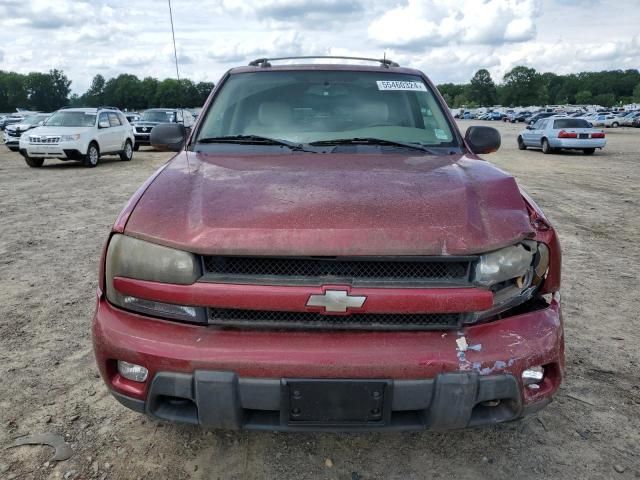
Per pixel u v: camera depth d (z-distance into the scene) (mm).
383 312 1788
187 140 2959
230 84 3250
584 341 3443
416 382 1794
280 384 1785
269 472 2191
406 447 2359
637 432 2471
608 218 7660
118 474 2166
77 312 3834
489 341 1853
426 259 1811
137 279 1905
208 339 1835
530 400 1929
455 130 3033
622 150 22391
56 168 14297
